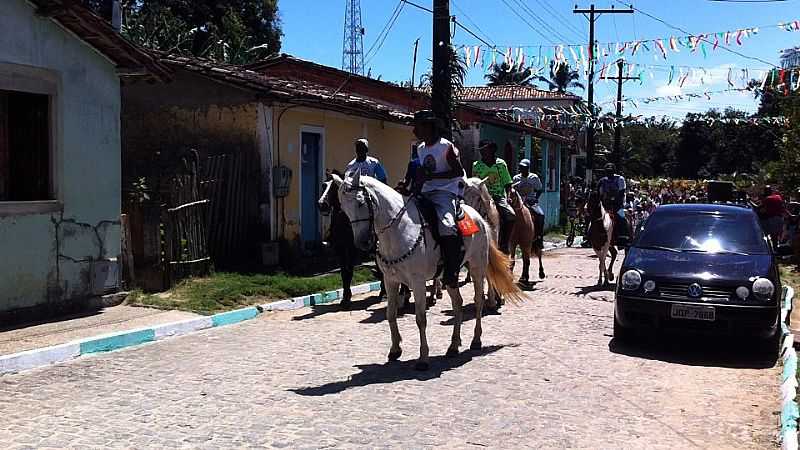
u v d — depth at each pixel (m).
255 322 10.34
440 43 14.45
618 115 26.48
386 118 17.28
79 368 7.59
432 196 7.94
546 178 32.56
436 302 12.30
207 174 12.88
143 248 11.51
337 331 9.73
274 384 7.06
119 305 10.49
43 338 8.39
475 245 8.55
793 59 16.84
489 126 25.02
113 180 10.47
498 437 5.66
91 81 10.09
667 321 8.50
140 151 14.65
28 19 9.11
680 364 8.23
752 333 8.23
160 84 14.51
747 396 6.96
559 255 21.72
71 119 9.77
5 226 8.86
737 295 8.30
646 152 77.75
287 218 14.70
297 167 15.05
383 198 7.39
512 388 7.04
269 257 13.83
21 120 9.25
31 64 9.18
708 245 9.48
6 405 6.30
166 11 31.39
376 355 8.35
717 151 65.38
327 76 21.91
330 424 5.88
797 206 20.70
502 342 9.17
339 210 11.34
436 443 5.49
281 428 5.76
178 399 6.53
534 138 30.56
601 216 14.20
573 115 24.70
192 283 11.76
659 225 10.02
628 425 6.03
